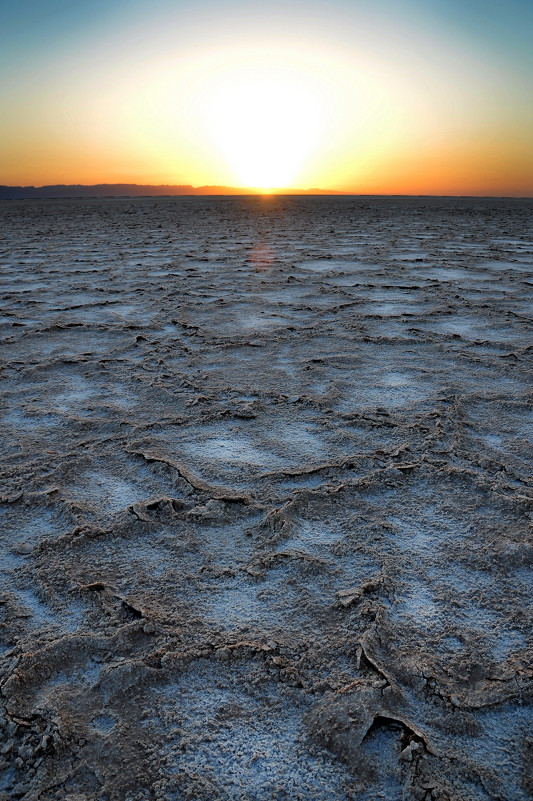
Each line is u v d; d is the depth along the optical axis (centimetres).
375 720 121
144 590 162
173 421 279
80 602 157
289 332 455
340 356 385
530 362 368
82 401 309
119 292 637
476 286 646
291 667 135
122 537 186
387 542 182
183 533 188
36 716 123
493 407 295
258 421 279
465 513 198
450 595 159
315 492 210
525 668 135
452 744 117
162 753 116
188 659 137
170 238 1227
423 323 482
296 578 166
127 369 365
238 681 133
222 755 116
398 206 2830
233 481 221
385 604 156
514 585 163
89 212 2459
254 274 748
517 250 966
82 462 237
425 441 252
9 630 148
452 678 133
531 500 199
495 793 108
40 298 604
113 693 129
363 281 687
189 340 436
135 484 220
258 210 2473
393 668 135
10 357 392
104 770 112
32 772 112
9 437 264
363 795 108
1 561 176
